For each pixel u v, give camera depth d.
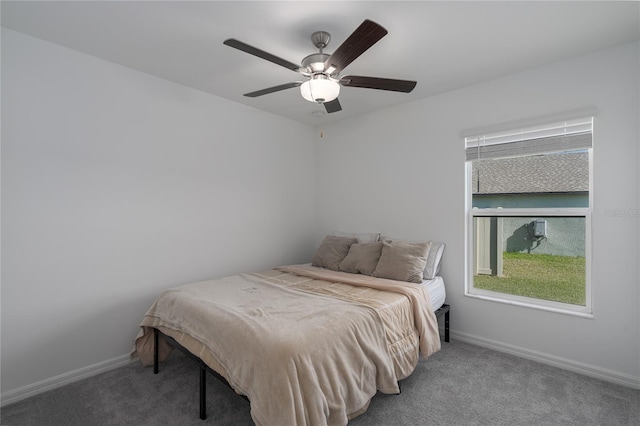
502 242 2.83
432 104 3.09
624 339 2.16
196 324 1.87
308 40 2.10
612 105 2.20
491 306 2.73
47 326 2.14
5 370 1.99
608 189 2.22
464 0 1.69
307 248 4.08
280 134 3.74
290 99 3.21
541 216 2.64
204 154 3.01
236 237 3.28
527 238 2.71
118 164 2.46
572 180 2.47
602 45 2.17
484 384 2.14
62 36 2.08
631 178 2.14
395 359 1.91
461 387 2.10
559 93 2.40
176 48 2.22
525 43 2.14
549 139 2.49
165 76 2.67
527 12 1.80
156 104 2.67
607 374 2.19
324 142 4.08
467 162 2.96
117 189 2.45
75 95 2.25
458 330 2.93
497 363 2.44
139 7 1.77
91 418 1.82
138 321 2.56
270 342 1.44
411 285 2.49
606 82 2.22
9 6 1.76
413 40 2.09
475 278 2.98
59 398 2.02
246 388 1.42
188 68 2.53
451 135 2.97
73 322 2.24
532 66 2.48
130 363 2.49
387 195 3.44
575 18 1.86
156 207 2.67
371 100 3.22
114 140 2.44
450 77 2.68
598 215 2.25
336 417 1.44
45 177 2.13
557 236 2.56
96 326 2.35
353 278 2.72
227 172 3.20
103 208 2.38
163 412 1.86
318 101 2.05
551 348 2.43
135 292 2.55
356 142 3.73
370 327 1.81
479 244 2.95
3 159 1.98
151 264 2.64
